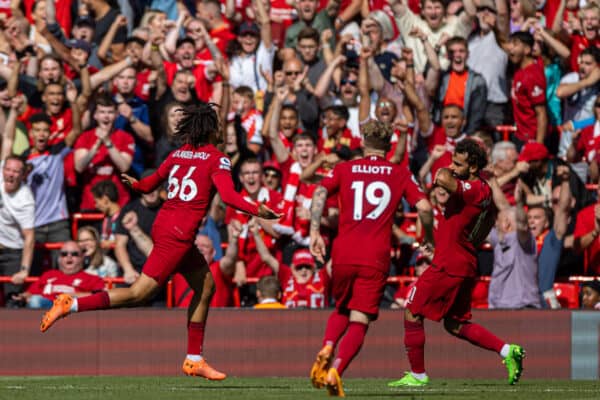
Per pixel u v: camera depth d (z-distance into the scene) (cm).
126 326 3244
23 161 3956
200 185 2267
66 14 4909
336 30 4762
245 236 3778
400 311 3194
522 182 4012
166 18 4934
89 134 4159
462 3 4650
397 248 3891
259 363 3212
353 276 2105
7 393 2266
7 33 4578
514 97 4266
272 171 3962
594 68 4316
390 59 4581
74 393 2259
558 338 3156
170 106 4206
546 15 4759
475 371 3175
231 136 4228
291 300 3691
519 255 3606
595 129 4144
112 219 4019
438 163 3919
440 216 3822
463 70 4319
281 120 4234
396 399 2088
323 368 2023
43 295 3691
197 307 2378
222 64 4272
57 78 4209
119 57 4703
